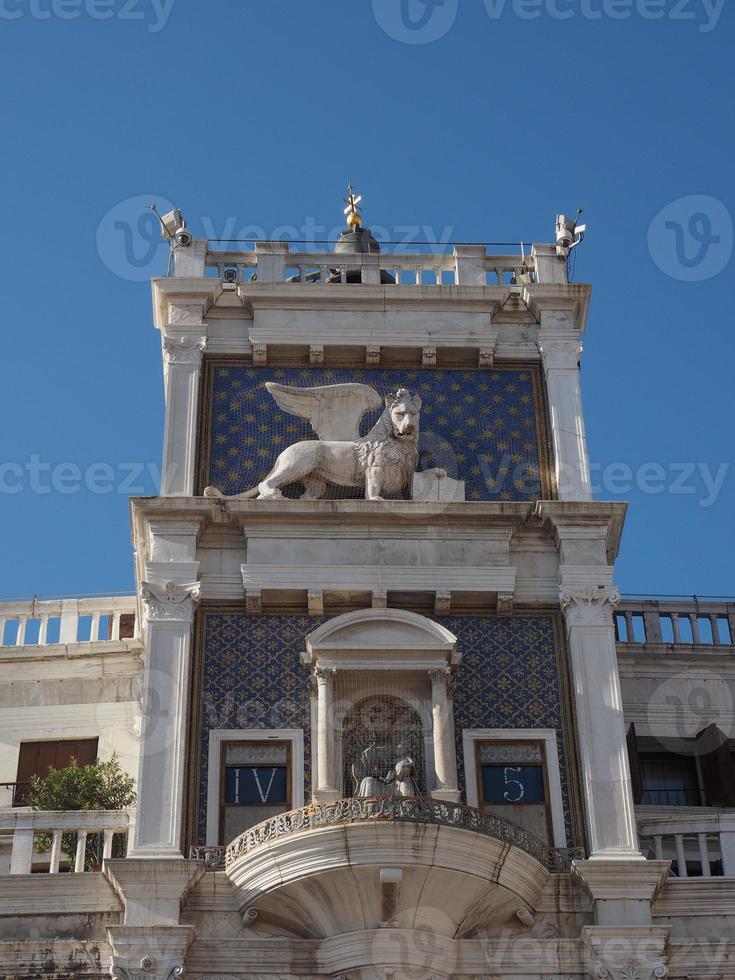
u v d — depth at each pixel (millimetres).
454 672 25891
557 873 24062
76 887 23797
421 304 29688
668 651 30156
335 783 24688
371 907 23141
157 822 24172
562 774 25328
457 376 29391
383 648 25516
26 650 29719
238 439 28453
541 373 29391
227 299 29734
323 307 29641
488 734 25594
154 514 26844
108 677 29547
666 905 24156
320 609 26469
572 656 26094
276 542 26859
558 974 23344
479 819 23500
